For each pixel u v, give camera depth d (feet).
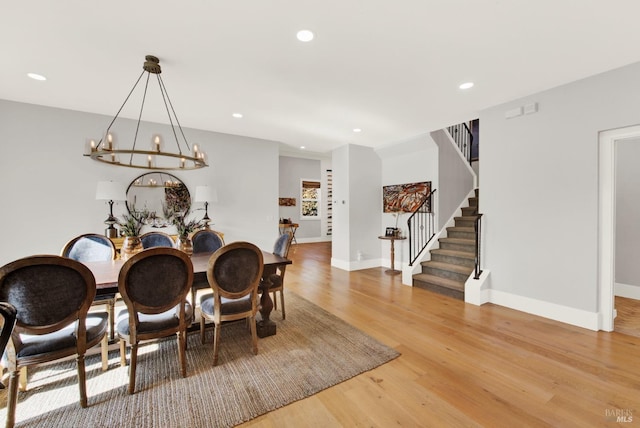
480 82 9.75
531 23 6.61
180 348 6.90
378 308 11.76
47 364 7.45
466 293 12.43
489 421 5.44
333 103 11.70
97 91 10.72
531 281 10.96
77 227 13.29
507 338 8.92
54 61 8.44
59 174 12.90
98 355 7.98
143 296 6.31
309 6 6.07
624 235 12.81
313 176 33.22
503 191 11.73
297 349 8.30
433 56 8.09
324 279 16.66
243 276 7.68
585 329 9.51
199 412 5.69
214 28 6.83
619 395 6.18
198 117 13.69
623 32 6.92
